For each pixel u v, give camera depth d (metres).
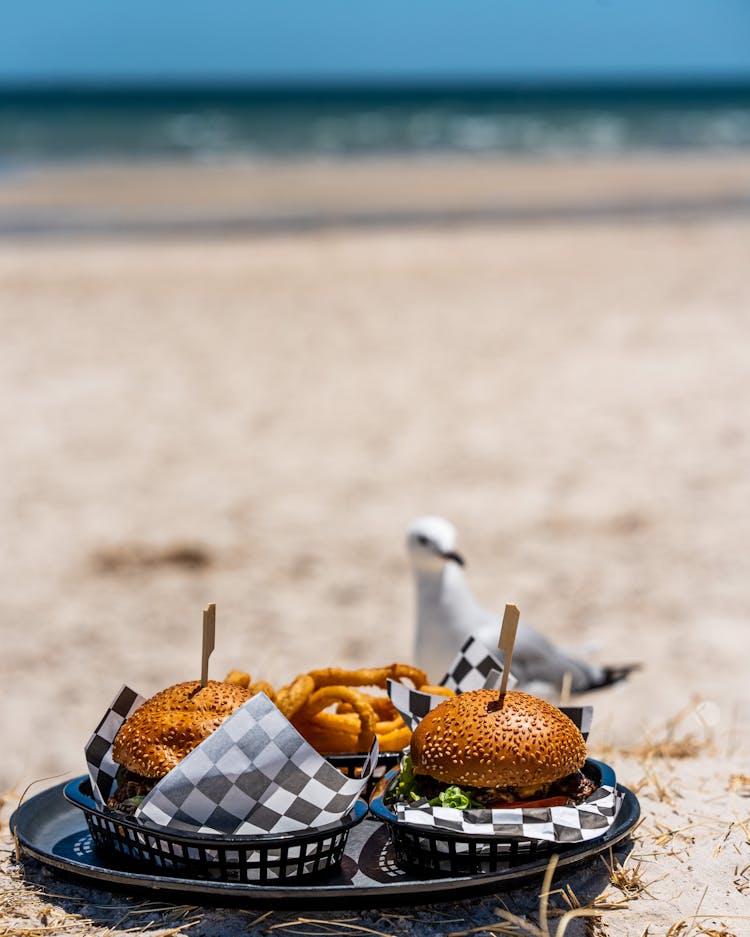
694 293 18.44
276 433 12.03
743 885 2.72
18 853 2.81
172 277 20.02
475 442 11.62
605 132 73.25
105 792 2.59
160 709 2.51
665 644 7.13
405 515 9.70
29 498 10.12
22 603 7.95
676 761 3.82
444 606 4.12
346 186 36.03
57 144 57.53
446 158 50.12
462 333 16.22
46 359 14.67
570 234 25.19
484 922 2.46
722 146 58.94
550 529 9.29
